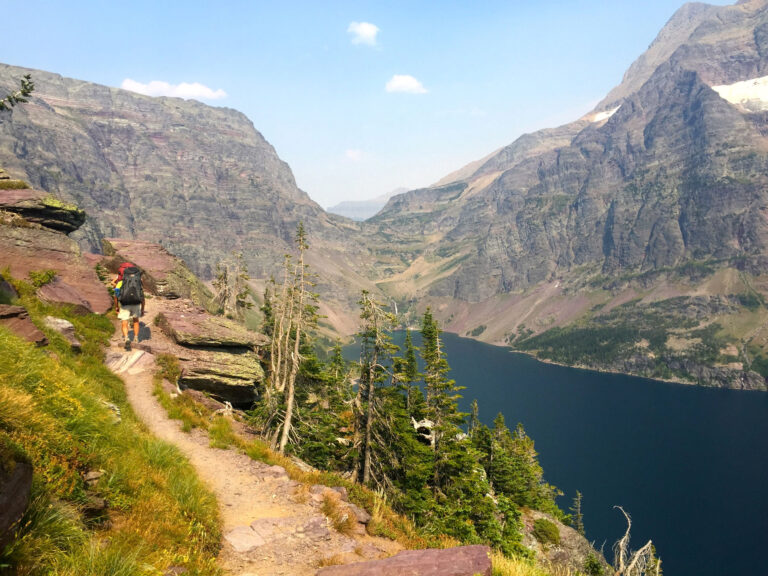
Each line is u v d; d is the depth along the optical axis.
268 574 8.19
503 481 63.12
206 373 24.34
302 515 10.98
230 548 8.91
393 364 38.88
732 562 135.12
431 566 7.98
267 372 38.09
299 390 39.19
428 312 51.12
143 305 23.94
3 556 4.80
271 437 25.17
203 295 44.34
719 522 157.00
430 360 47.41
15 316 14.78
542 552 52.38
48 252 26.97
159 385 19.14
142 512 7.96
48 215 29.50
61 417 8.73
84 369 16.23
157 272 37.12
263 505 11.38
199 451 14.48
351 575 7.78
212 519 9.50
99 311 26.20
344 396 42.28
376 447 36.38
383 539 11.17
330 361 49.91
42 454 6.79
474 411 78.44
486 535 39.25
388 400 38.16
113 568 5.75
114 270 36.53
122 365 20.25
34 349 11.15
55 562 5.37
